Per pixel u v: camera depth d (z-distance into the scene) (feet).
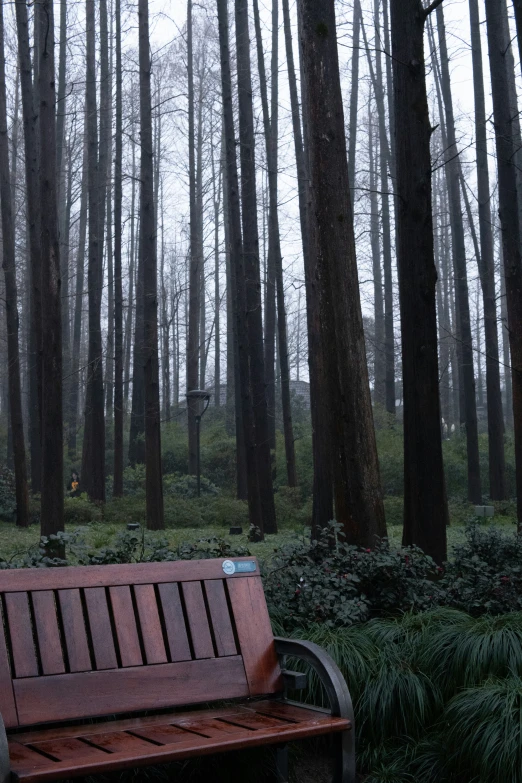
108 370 129.49
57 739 10.68
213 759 13.43
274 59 86.69
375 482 26.23
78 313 130.93
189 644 12.44
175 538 52.65
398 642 17.28
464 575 22.13
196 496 89.30
